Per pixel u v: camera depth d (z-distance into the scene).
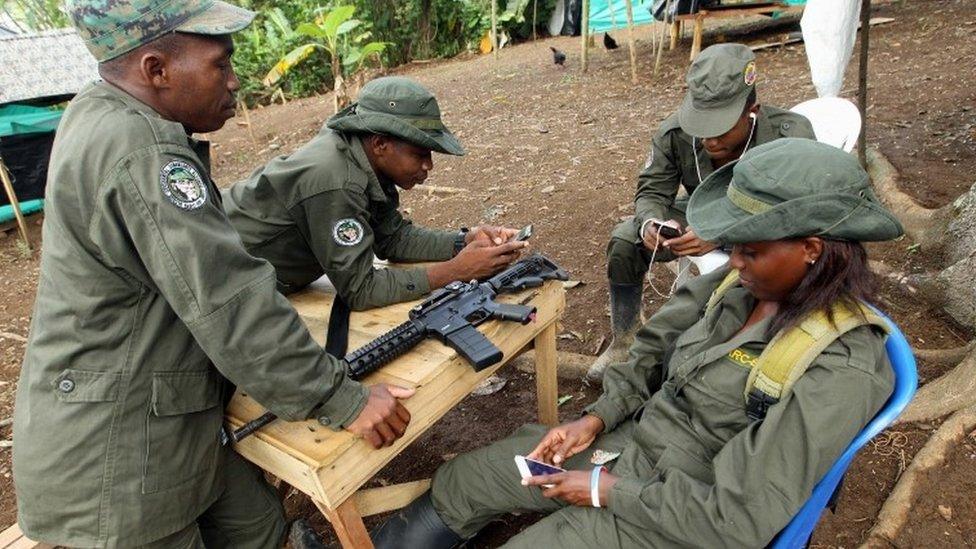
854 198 1.31
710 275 1.99
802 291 1.41
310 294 2.40
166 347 1.50
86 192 1.32
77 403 1.45
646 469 1.77
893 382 1.41
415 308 1.93
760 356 1.49
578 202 5.00
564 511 1.75
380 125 2.00
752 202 1.38
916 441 2.45
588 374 3.08
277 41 11.25
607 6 11.38
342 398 1.53
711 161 2.77
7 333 4.30
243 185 2.21
